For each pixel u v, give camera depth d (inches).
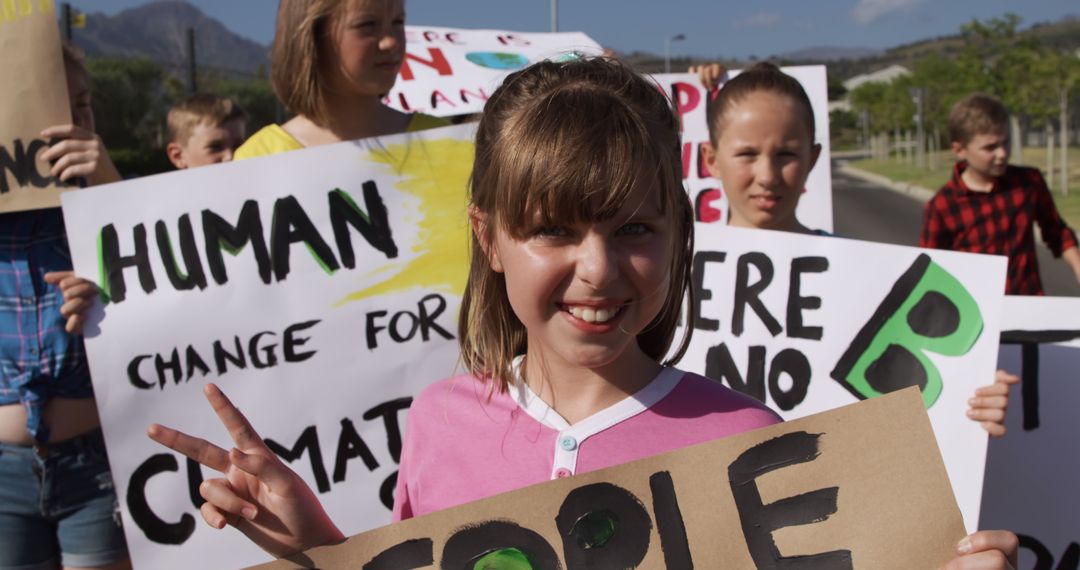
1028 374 106.8
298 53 107.4
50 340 105.4
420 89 173.2
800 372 99.2
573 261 55.2
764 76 113.6
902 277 97.5
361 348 105.1
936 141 1493.6
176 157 184.4
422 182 107.3
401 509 66.1
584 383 61.1
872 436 57.7
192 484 100.7
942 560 56.1
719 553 56.7
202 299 103.3
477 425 63.1
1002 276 94.1
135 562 100.0
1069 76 761.6
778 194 111.5
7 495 107.3
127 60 1393.9
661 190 55.6
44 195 106.4
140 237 103.0
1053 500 105.0
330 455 103.8
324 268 105.3
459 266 106.9
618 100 56.2
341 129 114.3
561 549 56.7
